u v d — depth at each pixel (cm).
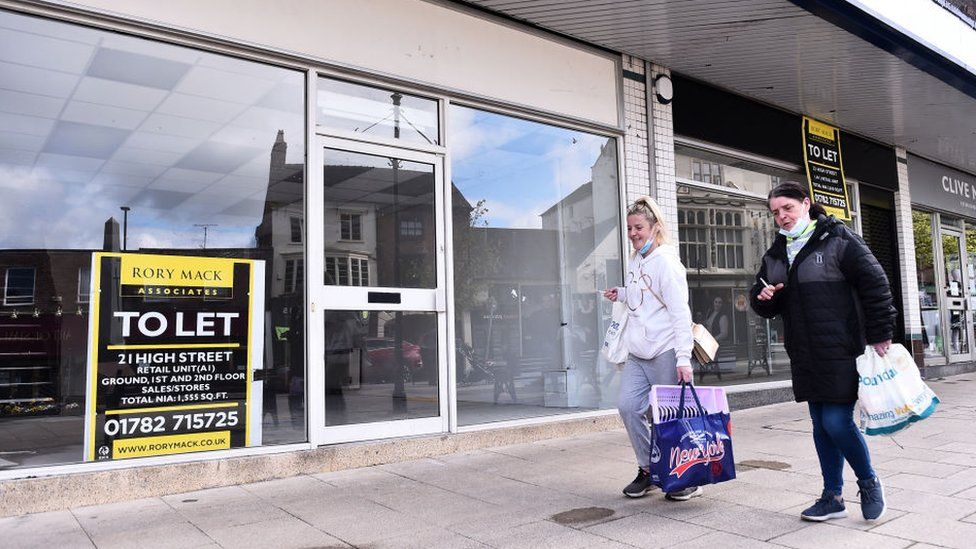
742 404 867
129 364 464
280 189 534
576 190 729
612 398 739
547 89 698
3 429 424
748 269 910
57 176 458
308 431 521
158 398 471
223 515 405
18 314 437
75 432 442
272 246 527
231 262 508
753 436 661
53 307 446
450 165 629
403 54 595
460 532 371
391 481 488
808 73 839
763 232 935
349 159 569
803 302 371
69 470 432
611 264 751
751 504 415
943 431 657
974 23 888
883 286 352
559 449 602
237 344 502
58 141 460
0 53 443
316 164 547
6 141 444
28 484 411
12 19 444
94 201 468
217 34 501
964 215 1391
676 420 402
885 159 1181
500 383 648
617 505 420
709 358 445
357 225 566
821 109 984
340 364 545
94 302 458
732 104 902
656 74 801
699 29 705
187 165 501
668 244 442
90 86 470
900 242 1195
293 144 541
